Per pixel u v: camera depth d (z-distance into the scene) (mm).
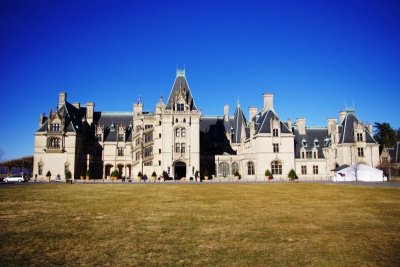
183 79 111375
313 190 49000
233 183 75000
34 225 21625
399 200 34531
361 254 15250
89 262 14328
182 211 27578
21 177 97750
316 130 113188
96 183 79688
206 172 101750
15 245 16844
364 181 82188
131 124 128250
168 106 107750
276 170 100625
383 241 17406
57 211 27562
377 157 97438
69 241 17625
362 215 25016
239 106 124438
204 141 116688
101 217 24609
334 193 43312
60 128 111188
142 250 16031
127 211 27594
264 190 50156
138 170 109125
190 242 17438
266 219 23641
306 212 26656
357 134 97938
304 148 107250
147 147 108438
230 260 14539
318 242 17297
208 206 30734
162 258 14836
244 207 29938
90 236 18703
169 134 104500
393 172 94375
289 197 38688
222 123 124062
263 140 101188
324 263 14094
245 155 102688
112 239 18062
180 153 104125
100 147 121938
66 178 102375
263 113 107125
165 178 100625
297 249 16078
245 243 17188
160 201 35031
